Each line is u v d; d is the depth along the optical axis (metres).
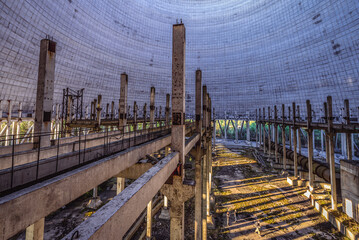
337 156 34.34
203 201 13.34
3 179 3.33
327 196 17.39
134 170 7.68
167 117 23.27
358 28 34.69
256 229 13.12
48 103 8.12
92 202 16.73
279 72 49.75
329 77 39.06
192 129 16.80
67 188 3.31
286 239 12.43
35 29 29.17
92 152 5.89
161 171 4.29
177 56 7.11
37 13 29.34
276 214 15.58
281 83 49.09
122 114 15.40
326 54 39.84
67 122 21.06
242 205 17.22
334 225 13.70
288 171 26.44
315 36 42.22
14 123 21.52
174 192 6.73
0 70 24.66
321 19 41.06
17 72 26.69
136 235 13.36
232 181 23.44
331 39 39.00
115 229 2.12
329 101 15.66
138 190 2.83
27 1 27.30
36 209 2.70
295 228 13.60
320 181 21.08
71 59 38.12
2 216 2.16
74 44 38.56
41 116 7.80
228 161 33.34
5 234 2.20
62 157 4.67
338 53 37.69
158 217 15.84
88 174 3.90
